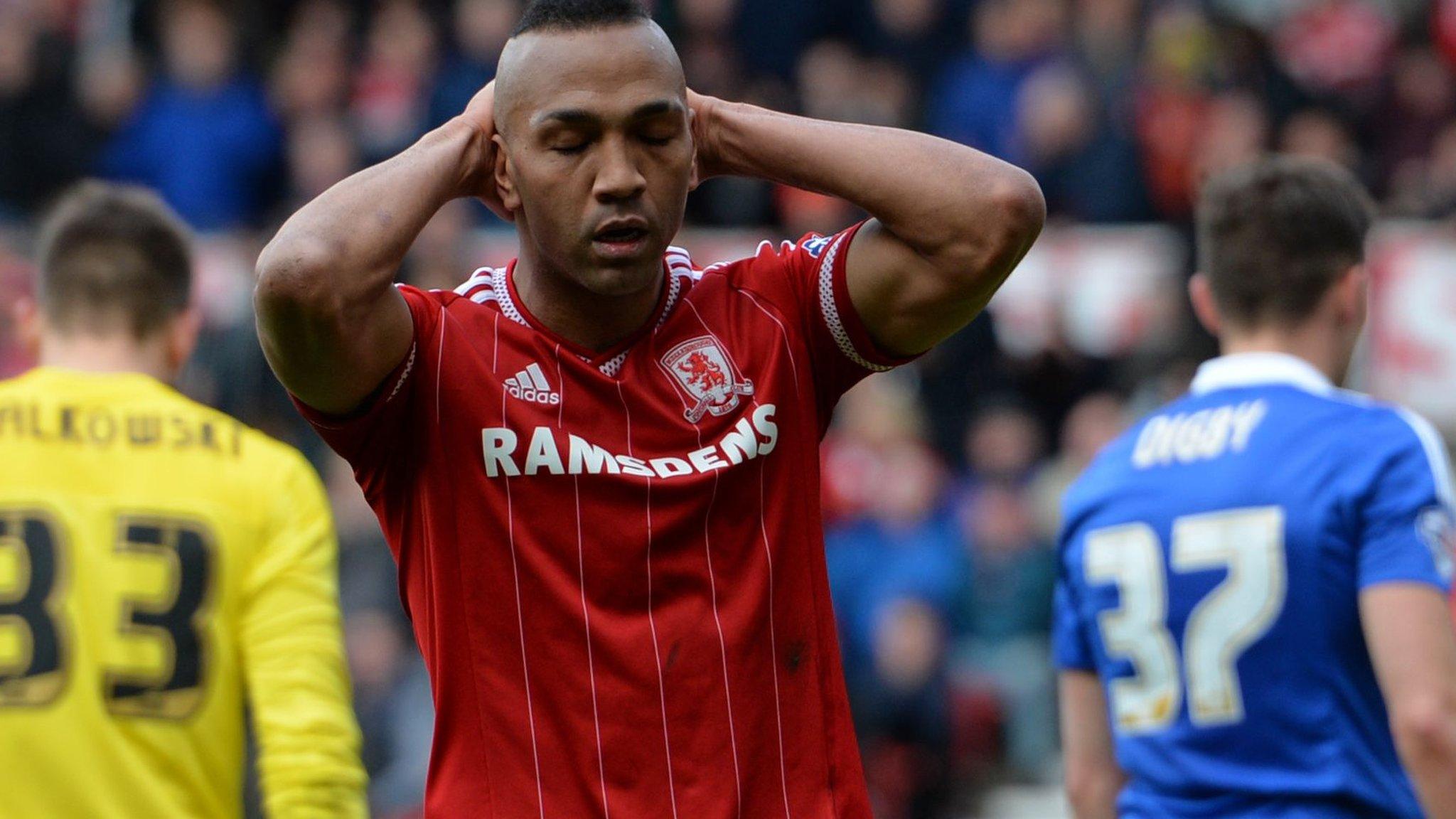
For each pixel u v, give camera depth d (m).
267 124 36.47
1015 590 30.28
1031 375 32.81
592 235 10.22
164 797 11.76
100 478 12.15
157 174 36.28
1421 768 11.81
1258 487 12.71
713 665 10.42
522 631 10.44
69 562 11.92
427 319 10.73
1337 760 12.33
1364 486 12.41
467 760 10.48
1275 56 38.09
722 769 10.38
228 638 12.05
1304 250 13.21
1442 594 12.16
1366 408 12.80
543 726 10.38
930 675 28.09
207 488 12.23
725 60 36.66
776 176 11.10
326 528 12.56
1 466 12.11
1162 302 32.53
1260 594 12.58
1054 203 36.25
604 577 10.40
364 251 10.14
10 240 33.66
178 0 36.97
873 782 27.70
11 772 11.61
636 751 10.32
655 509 10.45
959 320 11.06
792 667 10.70
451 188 10.73
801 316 11.14
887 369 11.30
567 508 10.45
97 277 12.77
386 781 25.66
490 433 10.53
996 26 37.38
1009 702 29.77
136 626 11.88
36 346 13.52
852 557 29.62
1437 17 42.09
